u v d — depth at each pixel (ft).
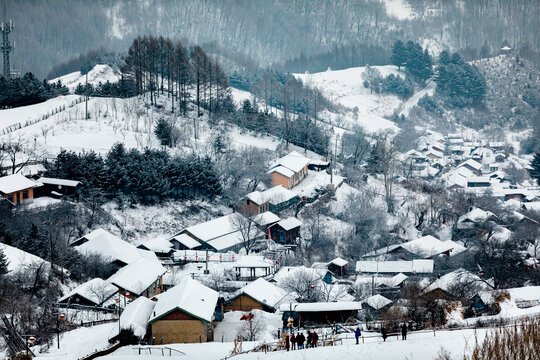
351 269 438.40
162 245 423.64
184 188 507.30
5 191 406.41
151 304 293.02
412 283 329.93
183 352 239.09
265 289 329.93
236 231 458.09
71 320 286.66
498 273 376.68
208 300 289.74
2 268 306.96
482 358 187.73
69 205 431.84
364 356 205.87
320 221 513.45
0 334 247.91
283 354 213.87
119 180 469.98
